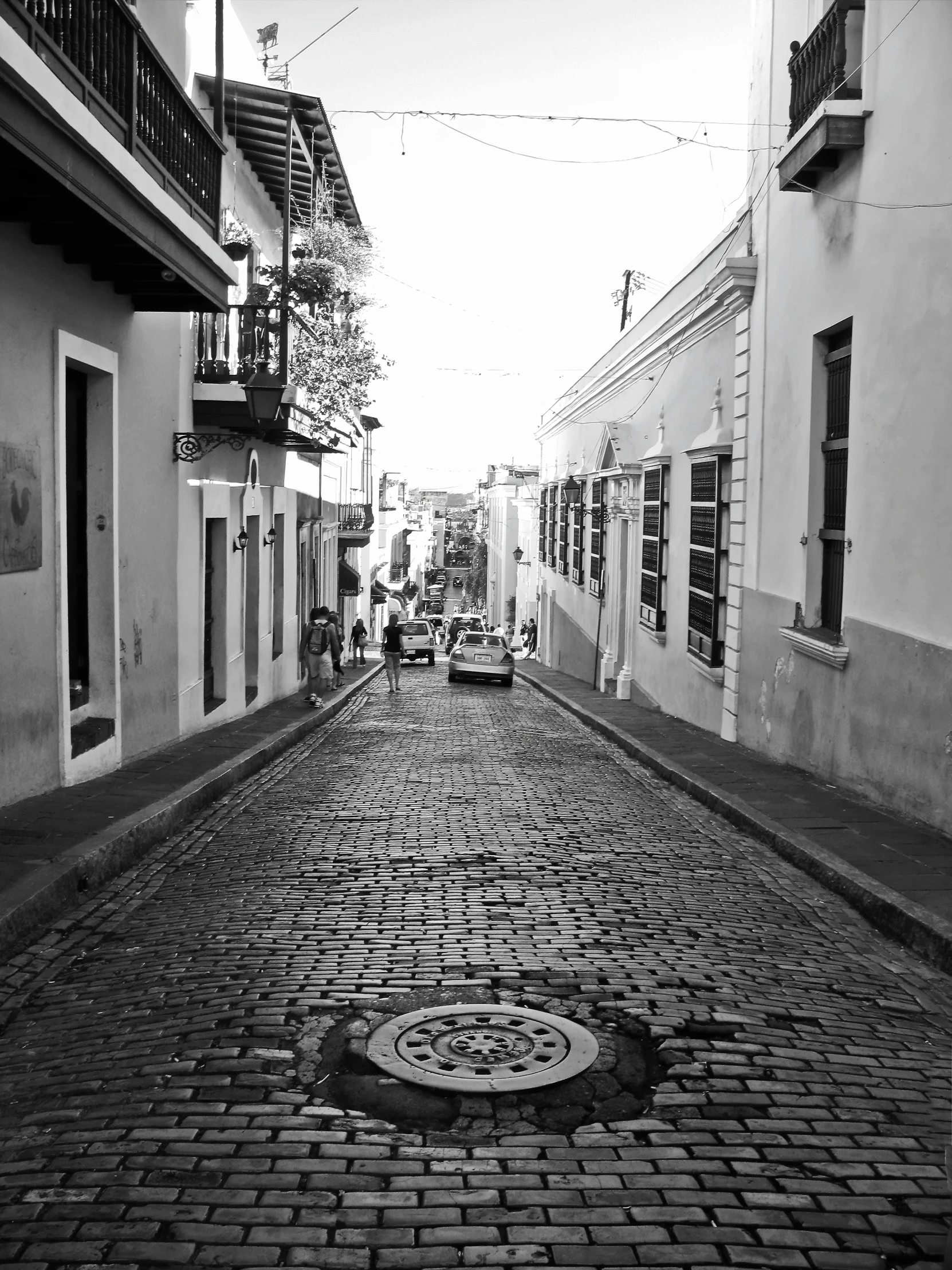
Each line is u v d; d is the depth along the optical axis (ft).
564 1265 10.73
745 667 47.73
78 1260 10.75
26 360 28.53
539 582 134.92
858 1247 11.12
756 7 46.29
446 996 17.43
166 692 42.63
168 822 29.94
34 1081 15.02
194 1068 14.90
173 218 31.37
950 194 28.55
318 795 36.55
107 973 19.34
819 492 39.63
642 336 70.44
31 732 29.55
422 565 355.77
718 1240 11.16
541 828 31.24
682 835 31.09
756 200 46.14
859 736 34.53
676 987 18.11
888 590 32.50
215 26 40.14
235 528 54.60
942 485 29.01
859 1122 13.73
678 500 61.46
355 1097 14.03
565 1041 15.72
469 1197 11.83
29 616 29.09
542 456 130.93
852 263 35.47
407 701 79.25
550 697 84.33
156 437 40.45
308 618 81.41
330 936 20.61
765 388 45.03
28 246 28.45
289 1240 11.07
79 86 26.66
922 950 20.99
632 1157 12.68
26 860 23.82
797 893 25.09
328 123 51.70
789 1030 16.60
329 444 64.90
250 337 47.09
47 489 29.96
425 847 28.27
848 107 33.99
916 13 30.48
